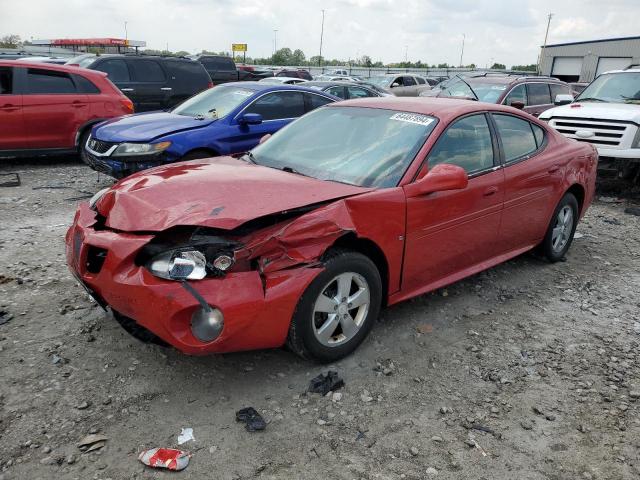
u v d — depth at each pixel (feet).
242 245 10.00
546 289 16.38
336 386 10.84
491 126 15.05
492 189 14.34
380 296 12.05
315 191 11.37
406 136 13.33
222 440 9.27
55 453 8.79
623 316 14.76
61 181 28.32
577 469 9.05
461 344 12.87
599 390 11.25
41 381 10.57
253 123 24.45
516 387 11.26
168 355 11.63
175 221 9.84
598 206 27.96
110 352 11.66
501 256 15.99
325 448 9.23
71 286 14.90
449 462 9.07
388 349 12.43
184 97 43.09
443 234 13.21
